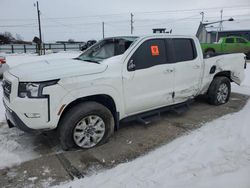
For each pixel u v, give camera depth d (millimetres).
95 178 2869
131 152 3453
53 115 3123
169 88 4355
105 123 3576
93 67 3482
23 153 3441
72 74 3242
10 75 3395
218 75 5660
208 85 5375
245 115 4879
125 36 4297
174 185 2654
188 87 4727
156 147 3590
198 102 5863
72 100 3229
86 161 3225
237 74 5918
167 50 4297
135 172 2957
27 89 3070
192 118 4766
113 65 3627
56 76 3127
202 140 3756
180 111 4645
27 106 3049
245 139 3727
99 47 4473
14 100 3119
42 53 31328
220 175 2795
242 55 6012
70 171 3008
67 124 3262
